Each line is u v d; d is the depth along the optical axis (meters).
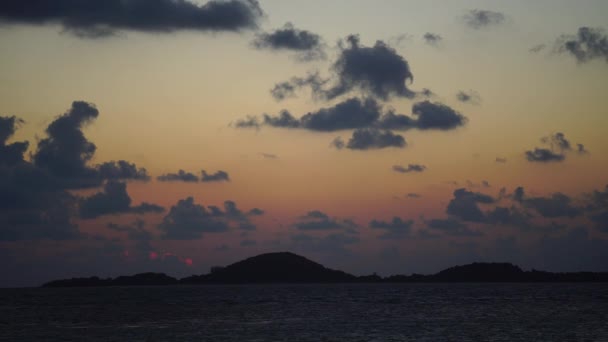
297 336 95.75
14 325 119.50
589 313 137.75
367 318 129.38
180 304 197.75
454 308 160.50
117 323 121.56
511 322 116.19
